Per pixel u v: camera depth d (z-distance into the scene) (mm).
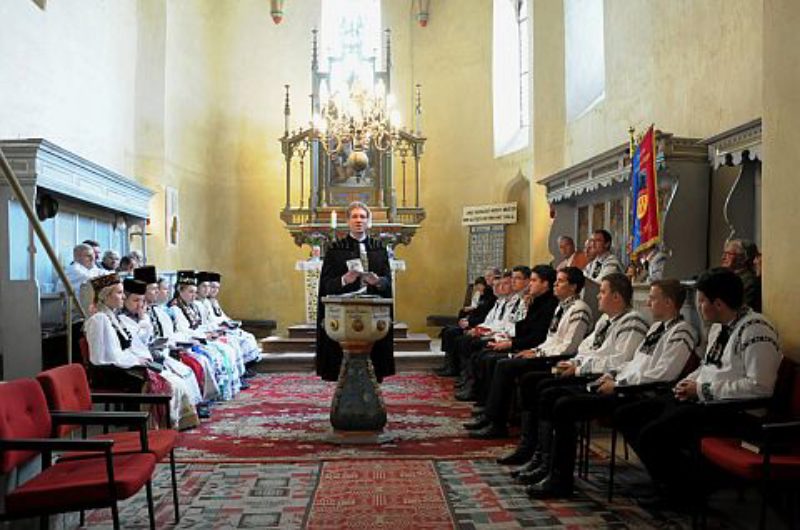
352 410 6473
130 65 12797
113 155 12047
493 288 10352
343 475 5434
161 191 13039
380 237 13555
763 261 4633
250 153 15531
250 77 15578
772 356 4016
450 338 10734
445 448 6305
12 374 7004
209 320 10273
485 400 7480
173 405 6875
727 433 4082
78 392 4520
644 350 4969
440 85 15695
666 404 4496
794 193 4344
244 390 9742
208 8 15062
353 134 13406
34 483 3521
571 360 5680
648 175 7141
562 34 12258
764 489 3461
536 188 12477
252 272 15461
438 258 15633
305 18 15852
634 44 9891
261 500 4832
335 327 6426
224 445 6453
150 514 4027
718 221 7352
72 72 10516
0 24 8555
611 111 10586
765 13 4598
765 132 4609
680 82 8641
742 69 7312
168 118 13320
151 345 7172
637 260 7379
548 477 4926
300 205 14219
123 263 9484
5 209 7043
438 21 15773
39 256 8172
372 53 16125
